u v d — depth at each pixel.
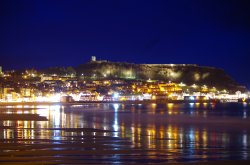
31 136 41.59
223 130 55.72
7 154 29.41
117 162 27.41
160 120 80.12
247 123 71.56
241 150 34.03
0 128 52.19
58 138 40.06
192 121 77.50
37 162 26.72
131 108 170.75
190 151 33.03
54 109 143.12
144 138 42.38
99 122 71.31
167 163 26.84
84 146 34.16
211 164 26.69
